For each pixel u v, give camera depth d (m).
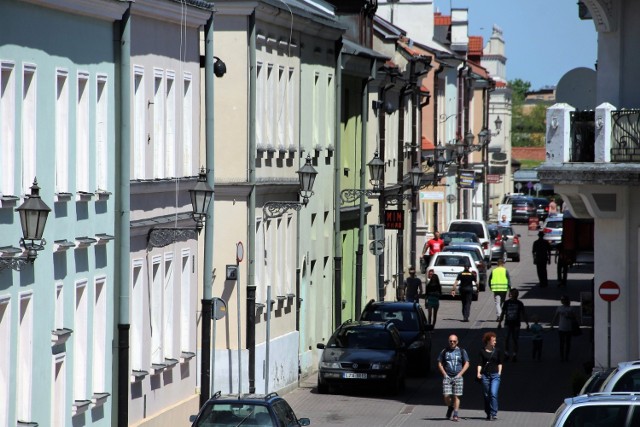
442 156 165.88
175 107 75.50
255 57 88.75
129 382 68.12
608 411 49.59
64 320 59.97
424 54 198.00
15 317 54.25
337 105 114.50
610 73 82.81
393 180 155.62
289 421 63.75
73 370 61.41
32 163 55.88
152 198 71.62
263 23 92.25
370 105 140.25
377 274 128.38
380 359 95.38
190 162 78.38
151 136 71.62
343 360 95.56
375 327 99.00
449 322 139.38
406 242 174.62
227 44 88.38
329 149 113.31
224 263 88.25
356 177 127.50
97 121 63.94
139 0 67.81
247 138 88.31
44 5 56.84
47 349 57.84
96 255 63.66
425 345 106.81
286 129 100.00
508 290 140.12
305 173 93.38
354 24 137.88
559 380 102.69
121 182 65.81
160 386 73.44
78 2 60.03
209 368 77.12
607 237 81.06
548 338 127.81
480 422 84.12
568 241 119.56
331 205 115.06
